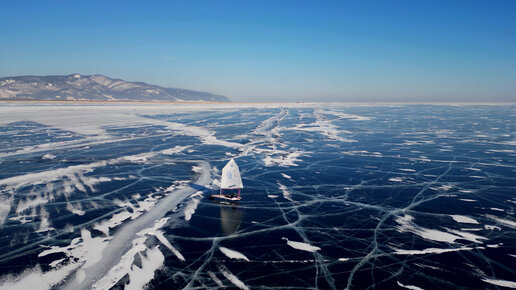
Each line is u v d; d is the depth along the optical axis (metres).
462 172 30.55
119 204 20.91
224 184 22.39
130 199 21.89
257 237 16.56
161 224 17.94
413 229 17.78
